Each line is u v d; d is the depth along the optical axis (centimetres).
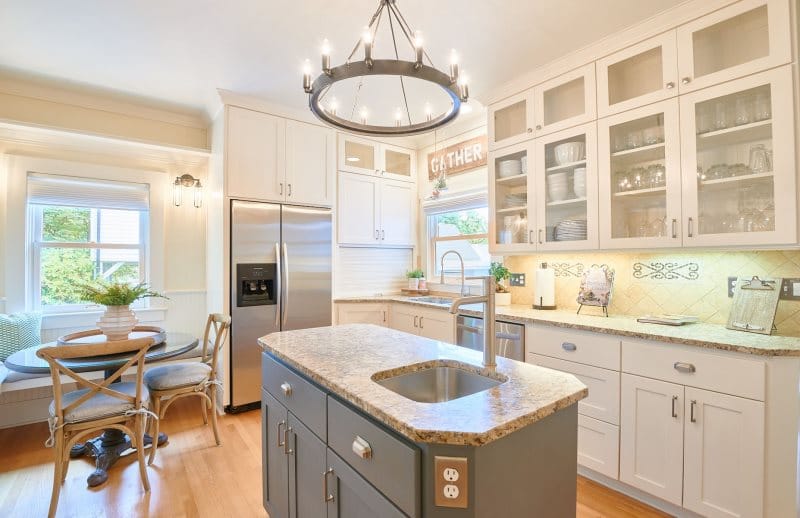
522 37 241
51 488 221
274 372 179
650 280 255
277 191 349
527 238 297
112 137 318
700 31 208
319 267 371
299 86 313
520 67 279
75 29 234
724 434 175
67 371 200
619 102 243
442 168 427
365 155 424
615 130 246
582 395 120
